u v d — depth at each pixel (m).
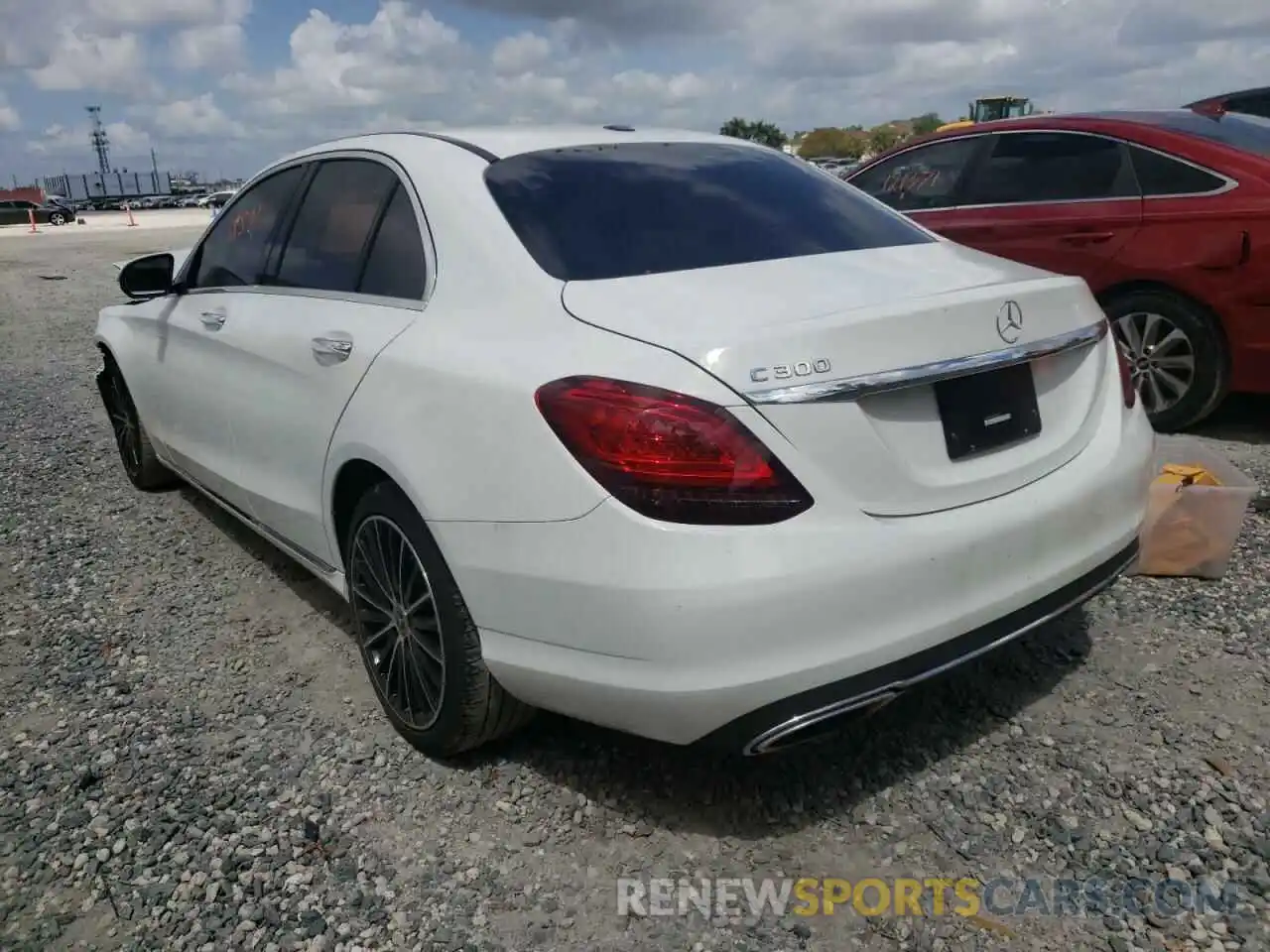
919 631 2.27
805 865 2.45
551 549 2.28
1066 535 2.56
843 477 2.20
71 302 13.95
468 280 2.73
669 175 3.07
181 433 4.41
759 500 2.12
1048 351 2.58
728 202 2.98
